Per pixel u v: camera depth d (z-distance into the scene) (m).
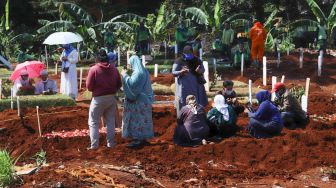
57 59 31.09
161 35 34.53
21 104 16.23
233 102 14.02
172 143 12.61
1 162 9.47
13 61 34.31
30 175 9.84
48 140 12.83
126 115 12.13
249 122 13.43
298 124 14.41
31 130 14.20
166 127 14.74
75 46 33.03
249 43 27.41
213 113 13.03
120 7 42.53
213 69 26.38
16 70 17.16
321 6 38.88
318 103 18.27
